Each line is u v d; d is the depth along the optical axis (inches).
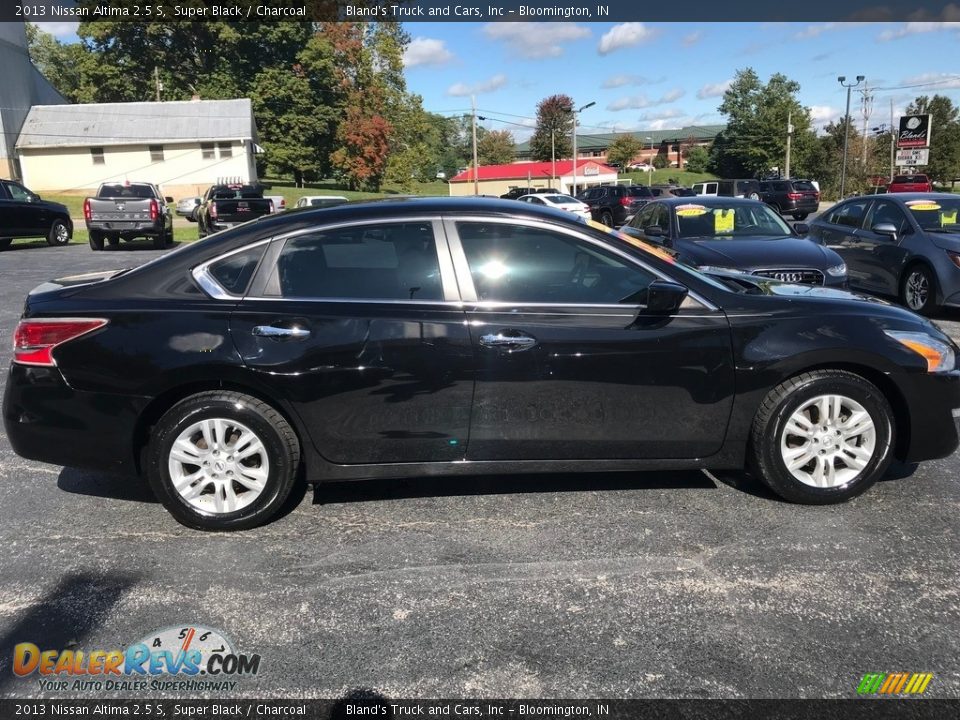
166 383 143.5
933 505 157.9
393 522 152.9
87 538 147.6
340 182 2549.2
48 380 145.5
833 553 137.9
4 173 1638.8
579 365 147.8
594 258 152.8
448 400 147.6
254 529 150.8
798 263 304.7
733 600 123.0
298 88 2119.8
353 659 109.7
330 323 145.2
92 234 801.6
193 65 2192.4
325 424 146.8
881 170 2733.8
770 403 152.4
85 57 2138.3
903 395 154.3
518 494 165.3
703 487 168.1
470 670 106.9
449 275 149.6
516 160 5231.3
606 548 140.7
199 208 1002.1
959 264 352.2
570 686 103.3
